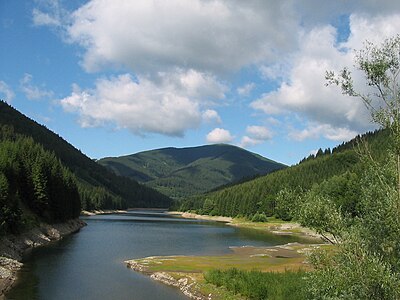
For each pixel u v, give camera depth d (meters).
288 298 34.06
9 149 110.69
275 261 61.97
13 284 45.12
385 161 17.23
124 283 47.56
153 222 171.00
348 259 15.55
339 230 16.14
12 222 72.12
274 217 175.50
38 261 60.09
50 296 40.69
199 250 78.38
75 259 63.28
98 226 137.38
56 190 114.75
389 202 15.59
